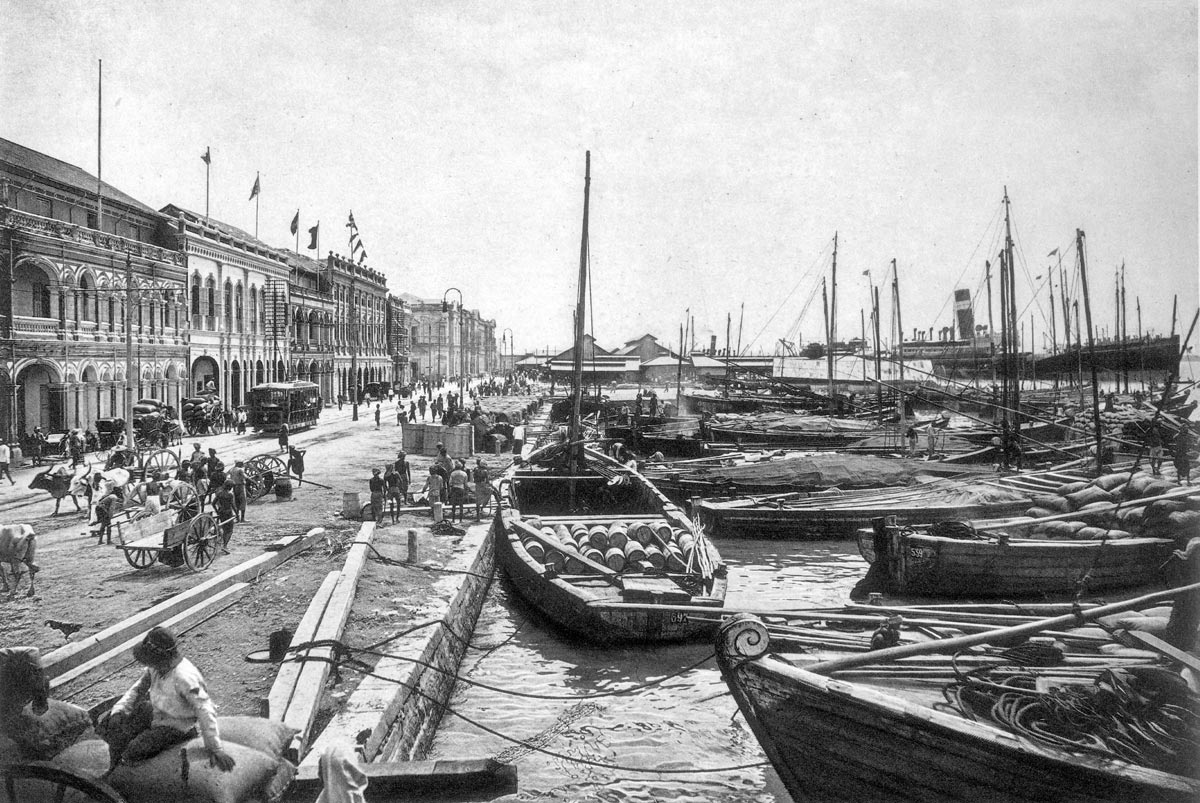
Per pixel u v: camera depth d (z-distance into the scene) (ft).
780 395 234.79
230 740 23.00
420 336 453.17
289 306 212.23
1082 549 57.06
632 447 140.97
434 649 41.19
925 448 127.34
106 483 67.72
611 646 48.96
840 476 94.94
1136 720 27.78
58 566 52.54
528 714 40.34
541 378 480.23
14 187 114.73
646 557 57.31
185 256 154.51
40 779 19.44
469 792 26.58
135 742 20.13
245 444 129.29
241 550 58.44
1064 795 25.61
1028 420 142.82
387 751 31.07
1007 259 127.03
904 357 285.43
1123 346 159.53
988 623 38.14
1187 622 32.32
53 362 109.40
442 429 125.70
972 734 26.37
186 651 37.63
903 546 58.08
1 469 81.41
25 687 20.66
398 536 65.98
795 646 35.68
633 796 32.45
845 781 29.66
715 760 35.70
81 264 117.60
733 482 93.61
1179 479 77.87
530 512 84.58
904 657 31.60
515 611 57.72
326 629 39.45
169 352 145.18
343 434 153.28
